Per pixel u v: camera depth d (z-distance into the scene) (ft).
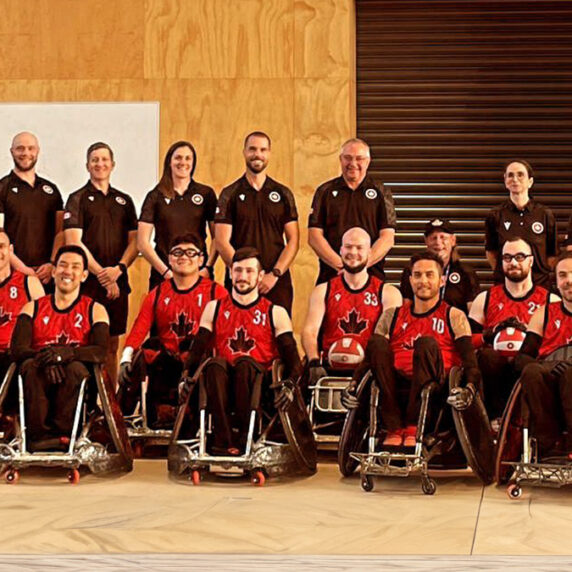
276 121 29.17
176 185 23.99
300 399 18.26
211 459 17.35
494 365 18.07
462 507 15.16
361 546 12.15
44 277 24.18
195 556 10.82
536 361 16.89
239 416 17.93
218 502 15.49
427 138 29.58
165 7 29.48
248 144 23.38
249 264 18.99
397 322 18.29
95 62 29.45
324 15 29.22
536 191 29.22
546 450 16.53
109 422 18.08
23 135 24.93
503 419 16.58
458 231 29.32
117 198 24.98
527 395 16.31
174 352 20.57
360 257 20.30
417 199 29.48
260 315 18.95
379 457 16.70
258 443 17.56
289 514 14.33
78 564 10.52
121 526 13.35
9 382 17.97
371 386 17.44
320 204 23.21
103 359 18.40
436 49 29.63
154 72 29.37
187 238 21.22
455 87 29.55
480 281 29.17
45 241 24.94
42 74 29.45
